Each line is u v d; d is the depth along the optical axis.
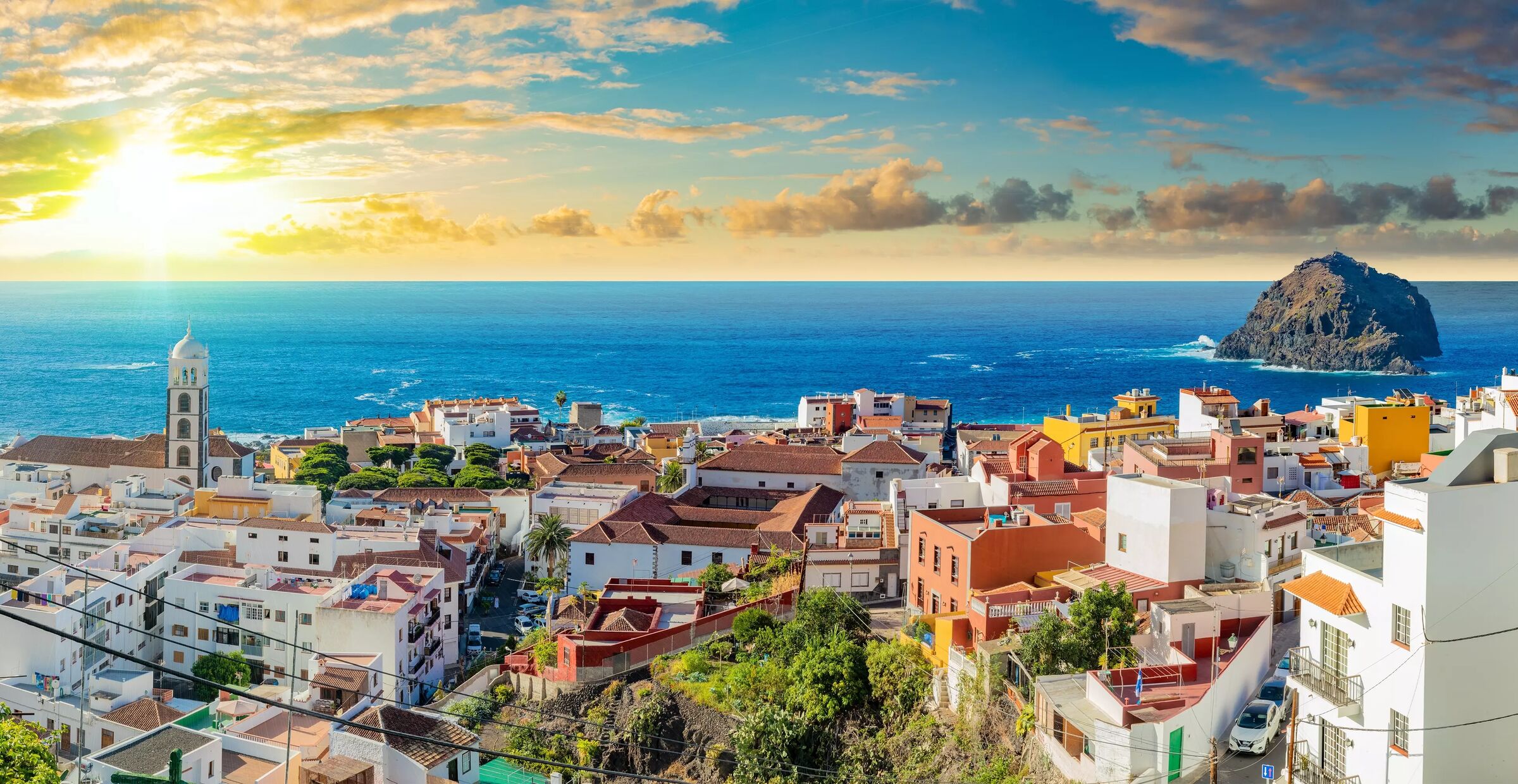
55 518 153.38
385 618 117.50
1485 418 137.25
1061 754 64.31
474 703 97.94
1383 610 51.41
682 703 91.19
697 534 145.62
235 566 137.38
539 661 102.25
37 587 118.06
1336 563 55.69
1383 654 51.28
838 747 81.81
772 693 89.00
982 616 80.56
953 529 95.81
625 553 144.62
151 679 108.56
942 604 96.38
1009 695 72.44
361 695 107.12
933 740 76.56
